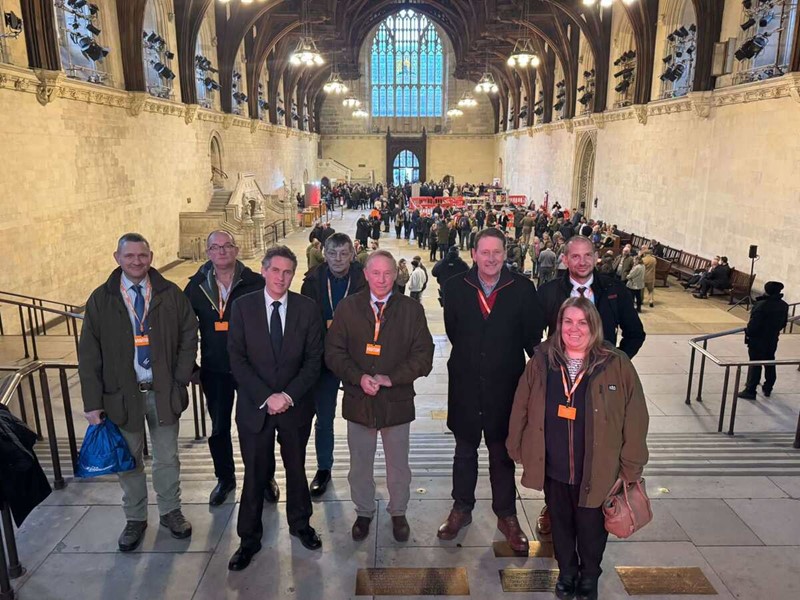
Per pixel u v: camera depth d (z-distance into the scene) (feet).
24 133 39.65
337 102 161.79
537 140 121.39
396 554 12.51
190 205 74.28
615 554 12.35
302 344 12.55
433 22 157.69
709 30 53.93
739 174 50.65
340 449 19.30
